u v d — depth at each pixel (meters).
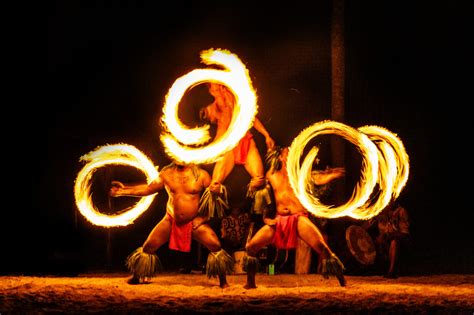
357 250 14.76
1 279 12.67
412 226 19.11
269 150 12.05
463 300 9.77
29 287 10.98
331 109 17.05
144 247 11.97
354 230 14.98
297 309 9.09
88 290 10.62
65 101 17.80
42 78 17.66
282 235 11.76
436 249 18.45
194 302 9.56
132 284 11.98
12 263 15.38
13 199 16.22
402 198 19.28
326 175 11.70
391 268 13.89
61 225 15.98
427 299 9.85
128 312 8.87
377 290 11.01
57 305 9.30
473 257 17.59
